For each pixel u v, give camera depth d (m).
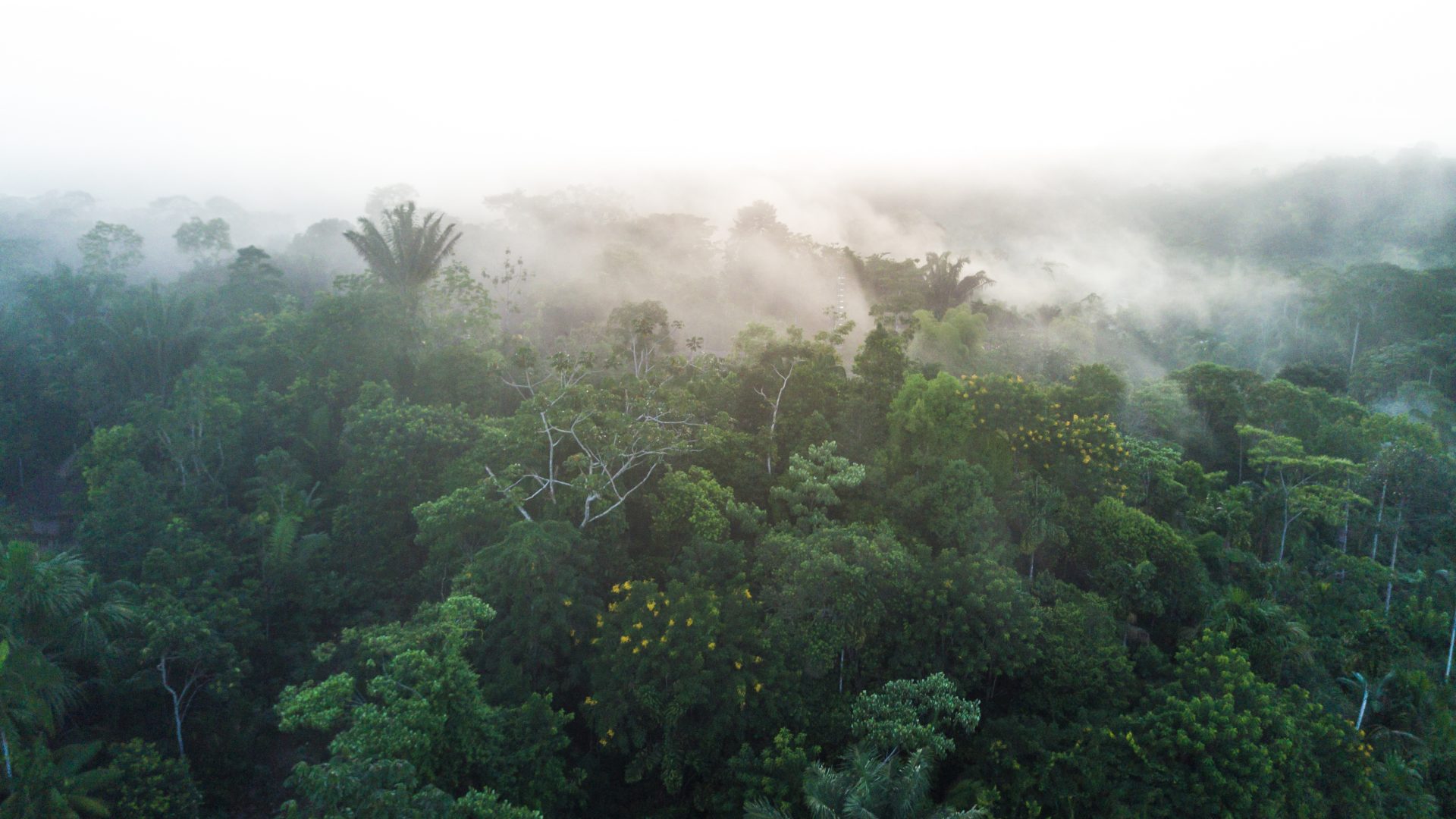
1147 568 32.31
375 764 16.94
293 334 49.66
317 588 32.53
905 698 24.67
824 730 25.58
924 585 27.61
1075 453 36.72
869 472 35.09
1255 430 48.06
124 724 26.66
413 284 52.16
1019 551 33.88
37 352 58.47
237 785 27.02
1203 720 22.83
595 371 43.03
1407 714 31.98
